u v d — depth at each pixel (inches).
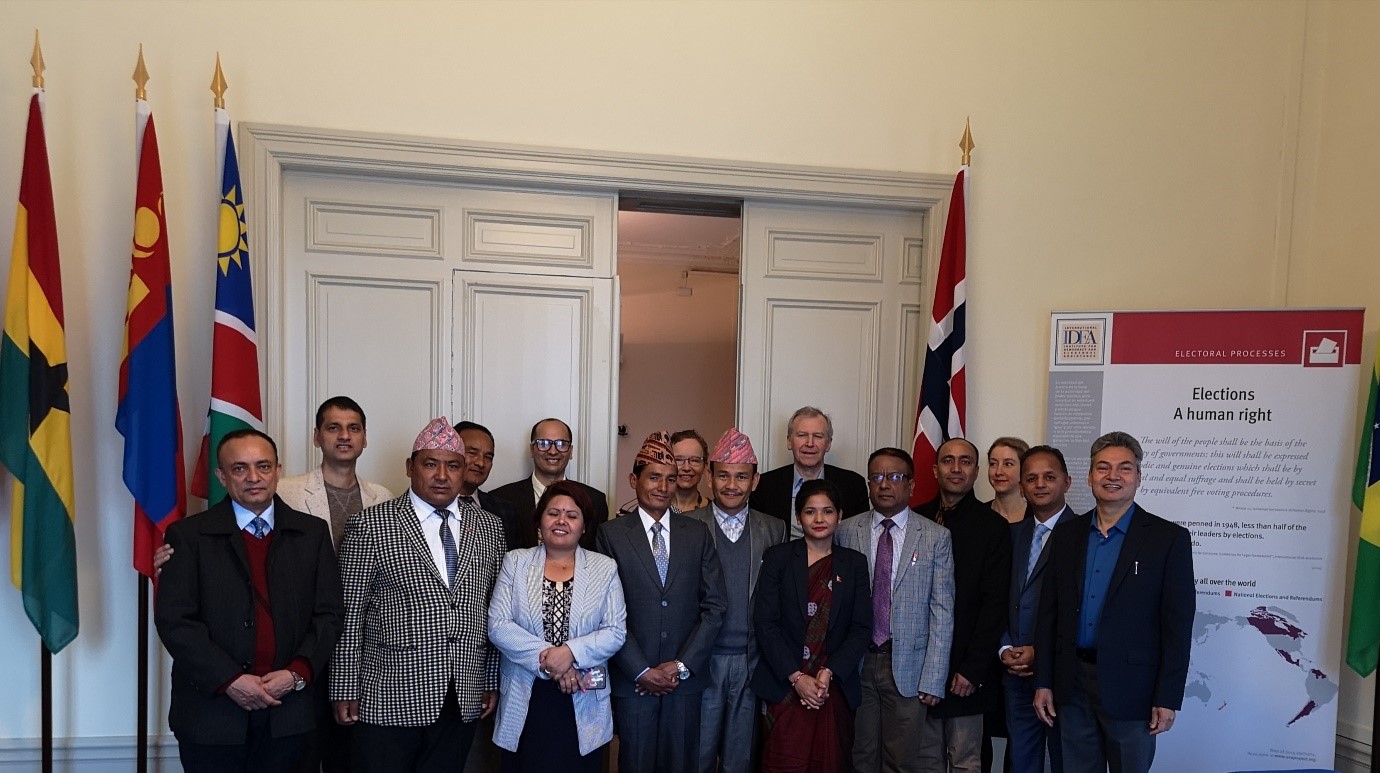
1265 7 151.9
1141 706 104.7
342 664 98.7
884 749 117.9
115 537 124.1
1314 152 149.3
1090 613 108.6
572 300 141.3
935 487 137.4
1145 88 150.3
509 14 134.9
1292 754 130.9
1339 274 143.9
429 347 136.9
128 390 111.1
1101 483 108.4
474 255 137.9
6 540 121.0
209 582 92.8
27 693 122.2
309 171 131.6
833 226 147.9
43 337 111.0
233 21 127.2
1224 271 151.9
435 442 102.3
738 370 146.7
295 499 108.3
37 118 111.9
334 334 134.0
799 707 109.5
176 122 125.3
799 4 142.3
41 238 111.5
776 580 112.3
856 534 120.0
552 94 136.2
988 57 146.9
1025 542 117.6
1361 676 128.6
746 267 145.9
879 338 149.4
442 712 101.3
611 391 142.0
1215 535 135.5
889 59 144.6
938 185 144.3
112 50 123.8
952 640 115.3
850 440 149.3
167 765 124.3
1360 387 139.5
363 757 98.5
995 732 121.8
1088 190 149.3
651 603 108.0
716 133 140.5
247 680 90.7
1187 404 137.2
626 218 241.0
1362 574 124.0
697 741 108.5
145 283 112.4
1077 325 142.2
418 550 100.8
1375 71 138.8
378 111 131.4
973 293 146.9
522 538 122.6
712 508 119.2
